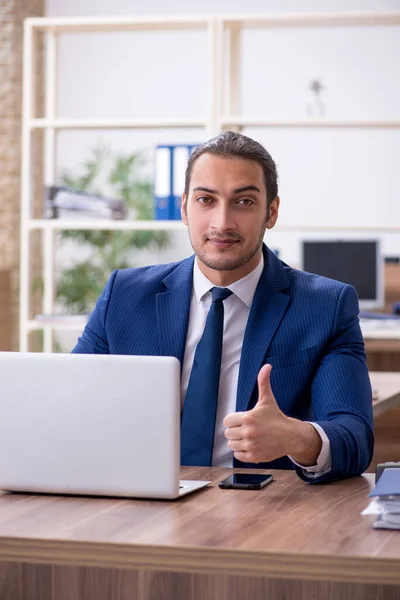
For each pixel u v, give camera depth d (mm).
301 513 1465
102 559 1290
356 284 5816
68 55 8594
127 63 8531
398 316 5246
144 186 8008
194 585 1319
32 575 1383
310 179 8266
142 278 2172
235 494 1613
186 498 1580
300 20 4676
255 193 1923
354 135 8203
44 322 4914
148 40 8508
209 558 1253
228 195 1911
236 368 2018
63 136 8594
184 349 2064
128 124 4832
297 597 1287
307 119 4734
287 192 8305
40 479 1611
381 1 8148
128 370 1562
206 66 8445
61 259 8500
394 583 1207
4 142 6594
